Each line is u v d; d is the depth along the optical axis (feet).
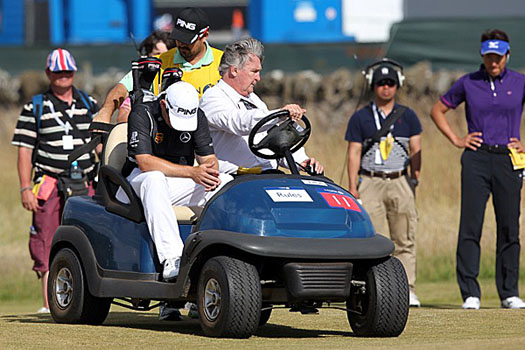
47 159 111.14
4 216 172.14
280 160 87.04
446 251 153.07
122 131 87.61
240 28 291.58
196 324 89.71
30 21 275.18
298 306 76.07
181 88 79.00
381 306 74.28
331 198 75.20
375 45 207.10
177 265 76.13
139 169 81.92
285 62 212.64
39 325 84.69
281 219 72.59
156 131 80.28
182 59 96.99
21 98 215.10
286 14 263.29
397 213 119.34
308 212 73.51
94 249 83.76
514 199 114.62
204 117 81.51
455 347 65.31
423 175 171.12
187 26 94.68
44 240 111.55
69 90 112.37
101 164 86.94
